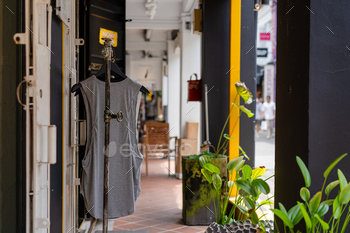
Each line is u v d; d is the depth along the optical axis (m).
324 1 1.60
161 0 6.86
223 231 2.17
